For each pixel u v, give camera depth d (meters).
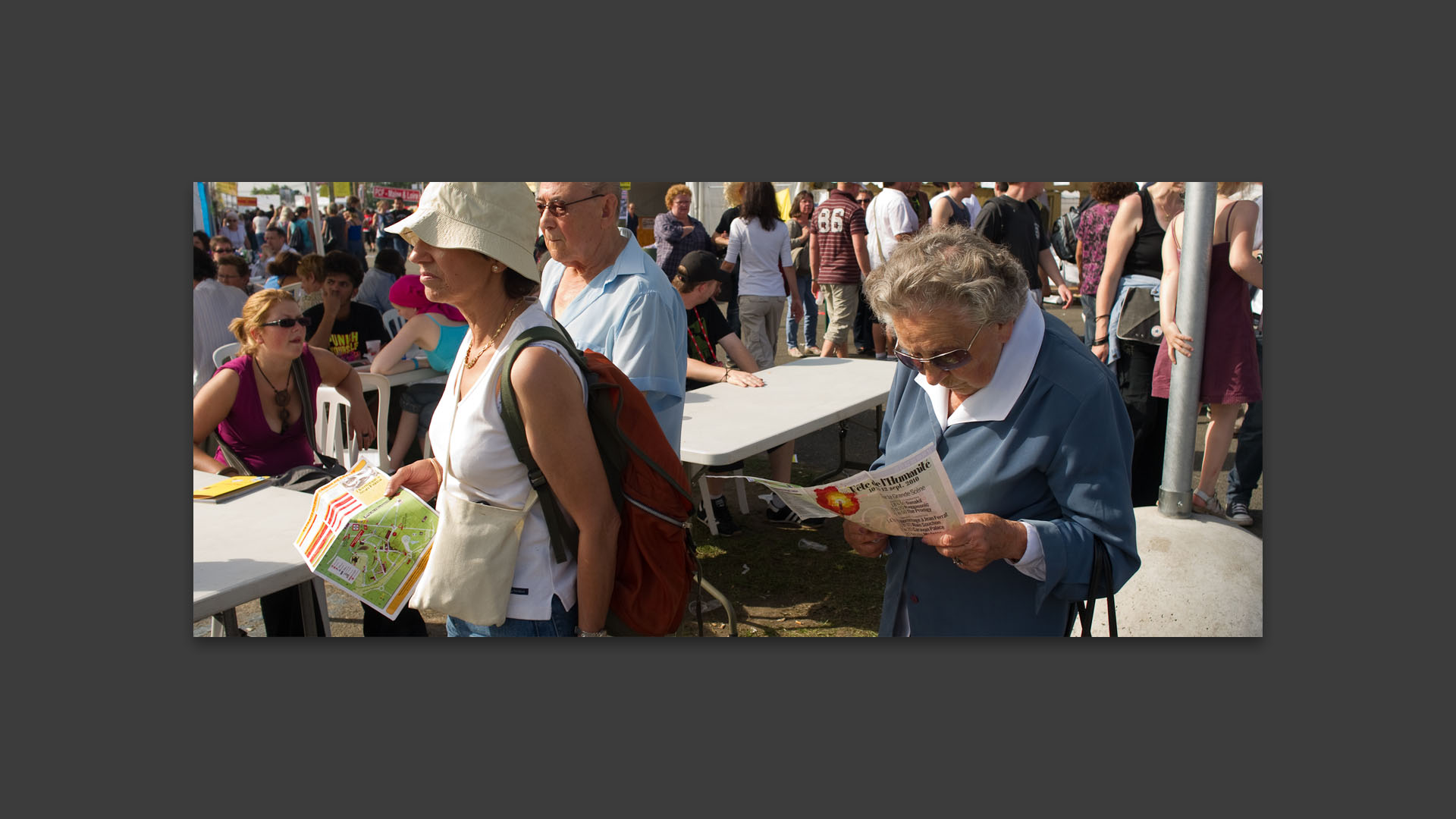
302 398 3.47
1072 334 1.90
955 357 1.75
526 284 1.95
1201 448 5.93
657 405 2.64
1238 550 3.18
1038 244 6.30
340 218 16.77
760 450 3.57
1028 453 1.83
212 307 4.88
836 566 4.36
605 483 1.95
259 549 2.42
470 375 1.96
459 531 1.94
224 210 16.80
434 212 1.86
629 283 2.63
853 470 5.57
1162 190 3.97
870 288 1.84
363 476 2.22
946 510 1.77
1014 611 1.99
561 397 1.84
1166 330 3.38
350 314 5.54
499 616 1.96
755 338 7.03
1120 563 1.83
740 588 4.13
